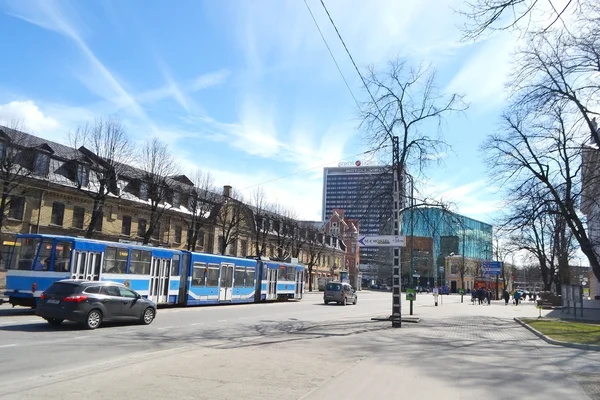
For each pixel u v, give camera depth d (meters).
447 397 7.46
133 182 40.31
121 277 22.25
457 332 18.70
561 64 20.62
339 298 37.47
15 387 7.00
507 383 8.80
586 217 26.89
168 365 9.17
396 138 22.30
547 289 52.28
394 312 19.56
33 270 19.06
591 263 26.00
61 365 9.15
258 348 12.09
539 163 26.02
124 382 7.49
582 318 29.08
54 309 14.70
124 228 40.75
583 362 11.91
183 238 47.59
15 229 32.25
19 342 11.80
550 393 8.05
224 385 7.57
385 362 10.59
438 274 102.25
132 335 14.15
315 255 75.81
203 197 48.62
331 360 10.57
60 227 35.06
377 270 101.50
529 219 24.56
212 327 17.30
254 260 34.44
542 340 17.00
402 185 22.67
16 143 31.00
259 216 57.22
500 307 45.34
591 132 22.25
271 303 35.72
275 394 7.11
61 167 36.00
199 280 27.98
